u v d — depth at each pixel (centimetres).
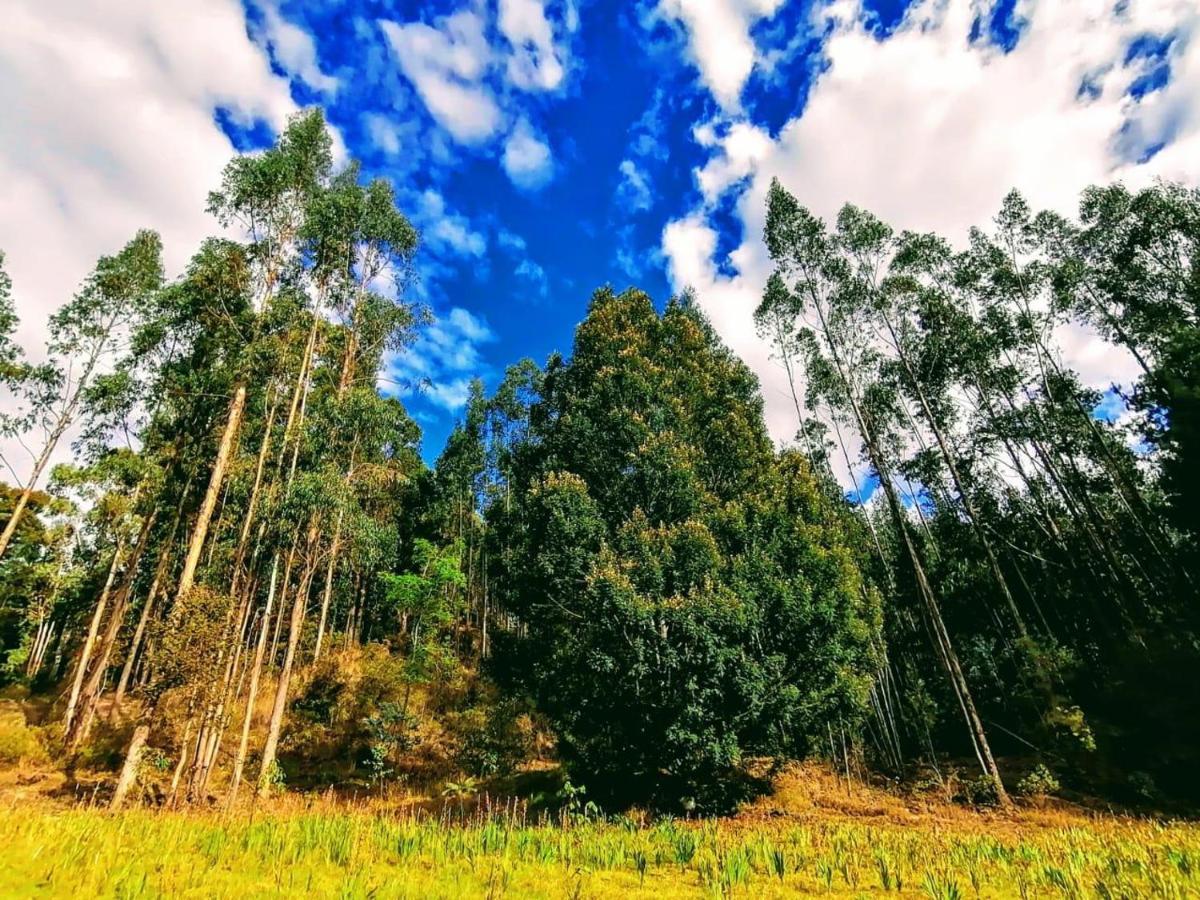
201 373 2203
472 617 3694
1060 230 2150
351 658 2664
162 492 2328
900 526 2008
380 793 1828
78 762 1802
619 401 1752
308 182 1906
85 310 2086
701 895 615
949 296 2247
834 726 1572
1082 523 2173
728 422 1900
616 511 1625
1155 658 1753
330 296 1978
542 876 675
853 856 782
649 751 1338
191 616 1499
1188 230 1878
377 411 1886
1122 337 2053
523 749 2027
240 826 845
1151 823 1180
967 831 1292
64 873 555
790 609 1350
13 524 1950
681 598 1286
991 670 2222
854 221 2227
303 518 1820
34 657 3077
